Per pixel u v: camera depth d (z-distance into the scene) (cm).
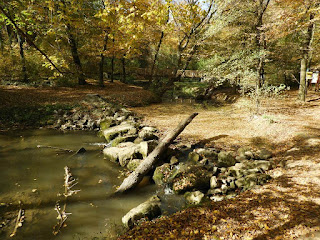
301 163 622
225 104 1788
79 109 1341
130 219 450
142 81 2811
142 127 1117
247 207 442
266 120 1047
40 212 491
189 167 662
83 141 977
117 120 1194
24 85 1652
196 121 1216
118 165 752
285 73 2045
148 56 2802
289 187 503
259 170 628
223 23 1370
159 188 619
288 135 869
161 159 732
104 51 1736
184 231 385
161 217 460
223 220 406
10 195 551
